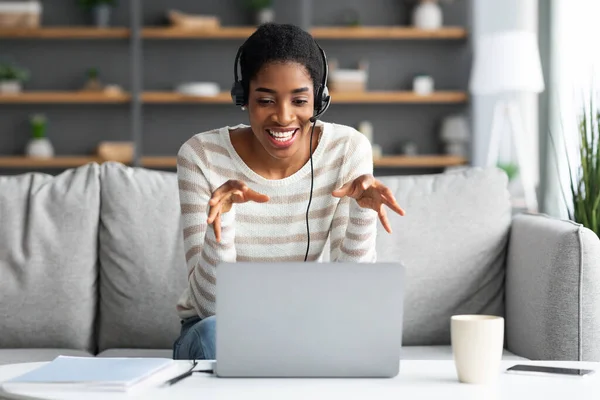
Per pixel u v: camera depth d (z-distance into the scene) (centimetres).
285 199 195
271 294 143
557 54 583
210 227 172
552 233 222
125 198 254
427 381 144
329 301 144
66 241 251
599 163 266
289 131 181
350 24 647
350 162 199
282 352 144
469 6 646
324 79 187
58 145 653
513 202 584
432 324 247
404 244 250
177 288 249
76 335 248
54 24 650
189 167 197
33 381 135
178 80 654
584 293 213
